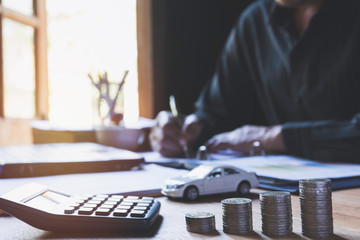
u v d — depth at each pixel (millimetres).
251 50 2092
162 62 2650
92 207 536
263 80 2043
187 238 471
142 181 851
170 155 1452
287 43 1838
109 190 743
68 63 3029
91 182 848
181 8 2713
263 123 2244
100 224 498
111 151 1317
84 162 1016
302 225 470
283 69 1885
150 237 479
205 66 2818
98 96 1843
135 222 498
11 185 826
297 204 630
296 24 1854
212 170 722
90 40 3139
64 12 3020
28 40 2668
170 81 2676
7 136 2320
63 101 3004
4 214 613
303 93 1769
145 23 2674
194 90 2766
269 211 473
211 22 2846
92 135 1879
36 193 576
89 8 3109
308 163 1114
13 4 2486
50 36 2955
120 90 1803
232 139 1609
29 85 2695
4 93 2393
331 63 1675
